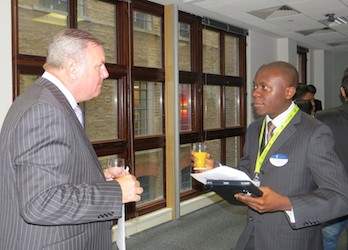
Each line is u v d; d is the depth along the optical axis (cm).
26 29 314
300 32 659
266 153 153
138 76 422
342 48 857
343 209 135
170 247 367
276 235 148
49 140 109
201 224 443
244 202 144
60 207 106
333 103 929
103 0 384
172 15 454
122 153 405
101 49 132
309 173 144
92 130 381
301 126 148
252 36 635
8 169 113
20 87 309
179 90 478
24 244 115
